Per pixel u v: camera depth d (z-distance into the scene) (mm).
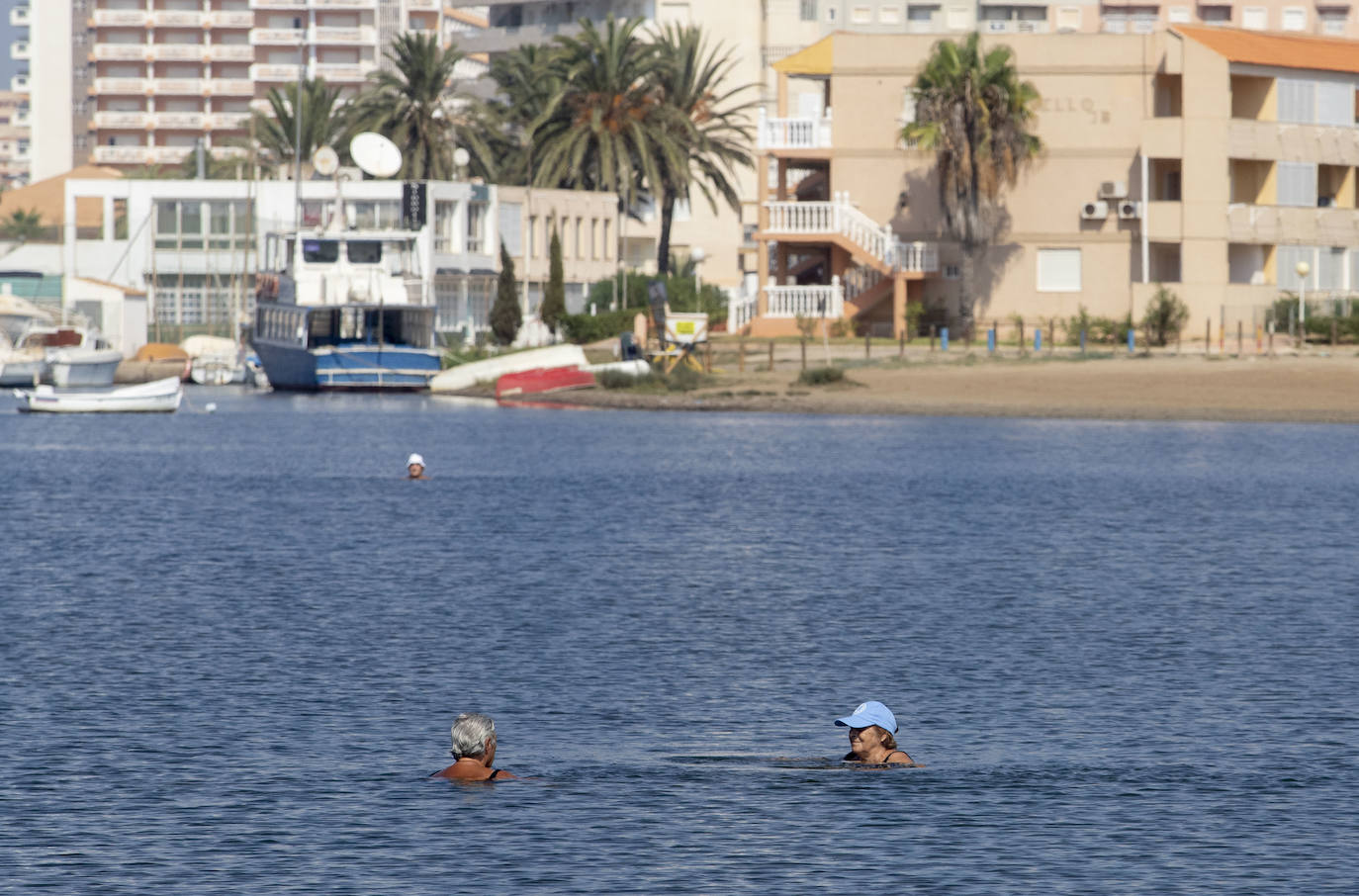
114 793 59219
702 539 131125
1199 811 57312
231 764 62906
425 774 61781
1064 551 124312
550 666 81438
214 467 198000
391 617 94812
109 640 87250
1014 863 52125
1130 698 74438
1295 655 84125
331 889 49812
